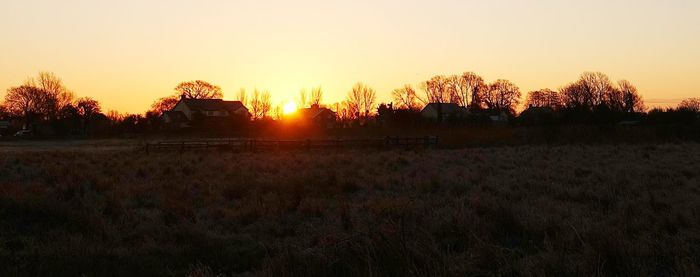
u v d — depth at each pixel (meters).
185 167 20.52
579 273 5.70
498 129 46.66
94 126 89.25
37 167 21.16
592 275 5.53
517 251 6.86
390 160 23.64
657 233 7.53
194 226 8.85
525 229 8.10
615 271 5.84
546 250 6.81
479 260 6.31
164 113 98.44
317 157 26.62
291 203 10.76
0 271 6.36
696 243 6.98
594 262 5.84
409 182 14.67
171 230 8.66
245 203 11.32
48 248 7.37
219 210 10.51
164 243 8.04
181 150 33.16
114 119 96.06
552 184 13.15
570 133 41.84
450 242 7.44
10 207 9.55
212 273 6.46
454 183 13.96
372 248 6.12
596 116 56.72
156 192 13.24
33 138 70.44
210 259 7.21
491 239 7.60
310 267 5.99
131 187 13.95
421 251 6.19
